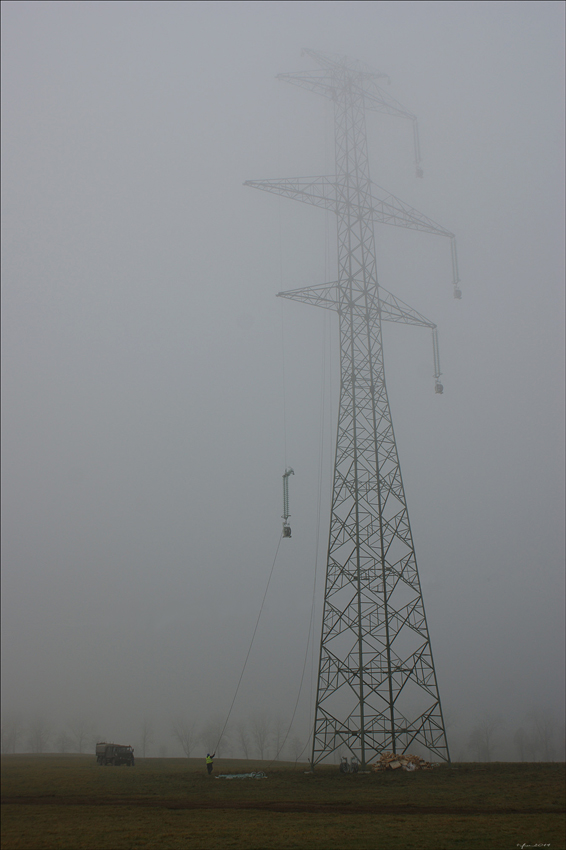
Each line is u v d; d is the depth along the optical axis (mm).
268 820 35031
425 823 33312
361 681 55938
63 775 58250
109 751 73438
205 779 53688
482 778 49469
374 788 46281
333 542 60094
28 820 36406
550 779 48406
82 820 36094
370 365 66438
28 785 51062
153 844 29734
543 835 30062
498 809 37438
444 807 38406
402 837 30016
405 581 58375
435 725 55906
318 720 56344
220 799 42844
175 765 74312
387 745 54969
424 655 56688
